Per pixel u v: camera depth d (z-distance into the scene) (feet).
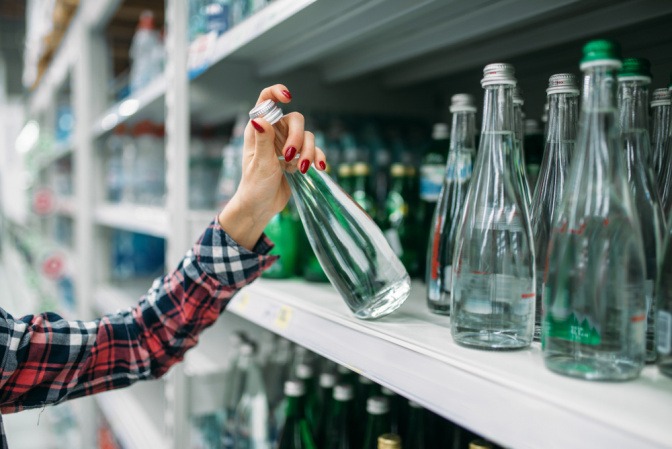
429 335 2.13
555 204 2.21
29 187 16.90
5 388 2.65
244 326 5.38
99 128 7.83
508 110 2.10
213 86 4.76
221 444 4.87
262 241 2.87
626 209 1.66
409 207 3.89
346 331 2.34
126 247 9.34
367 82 5.26
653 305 1.83
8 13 20.68
